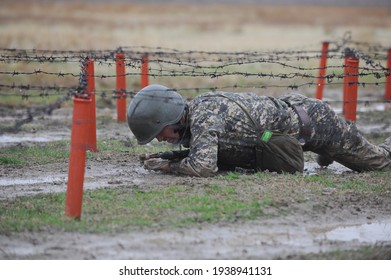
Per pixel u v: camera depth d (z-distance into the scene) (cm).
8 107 5644
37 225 2686
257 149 3316
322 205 2995
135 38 11019
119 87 5047
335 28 14612
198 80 7119
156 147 4294
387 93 6009
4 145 4288
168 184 3241
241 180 3269
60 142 4378
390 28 15100
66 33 11375
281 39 11531
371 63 4328
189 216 2806
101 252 2492
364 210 2998
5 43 8994
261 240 2639
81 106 2656
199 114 3259
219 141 3278
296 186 3198
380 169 3566
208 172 3272
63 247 2523
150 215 2816
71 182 2717
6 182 3384
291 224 2803
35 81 6606
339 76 3706
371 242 2670
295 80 7388
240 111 3278
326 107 3425
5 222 2720
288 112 3362
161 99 3244
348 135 3450
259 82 7162
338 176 3488
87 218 2770
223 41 10956
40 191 3225
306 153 4150
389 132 4969
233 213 2850
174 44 10088
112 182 3316
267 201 2966
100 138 4569
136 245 2550
